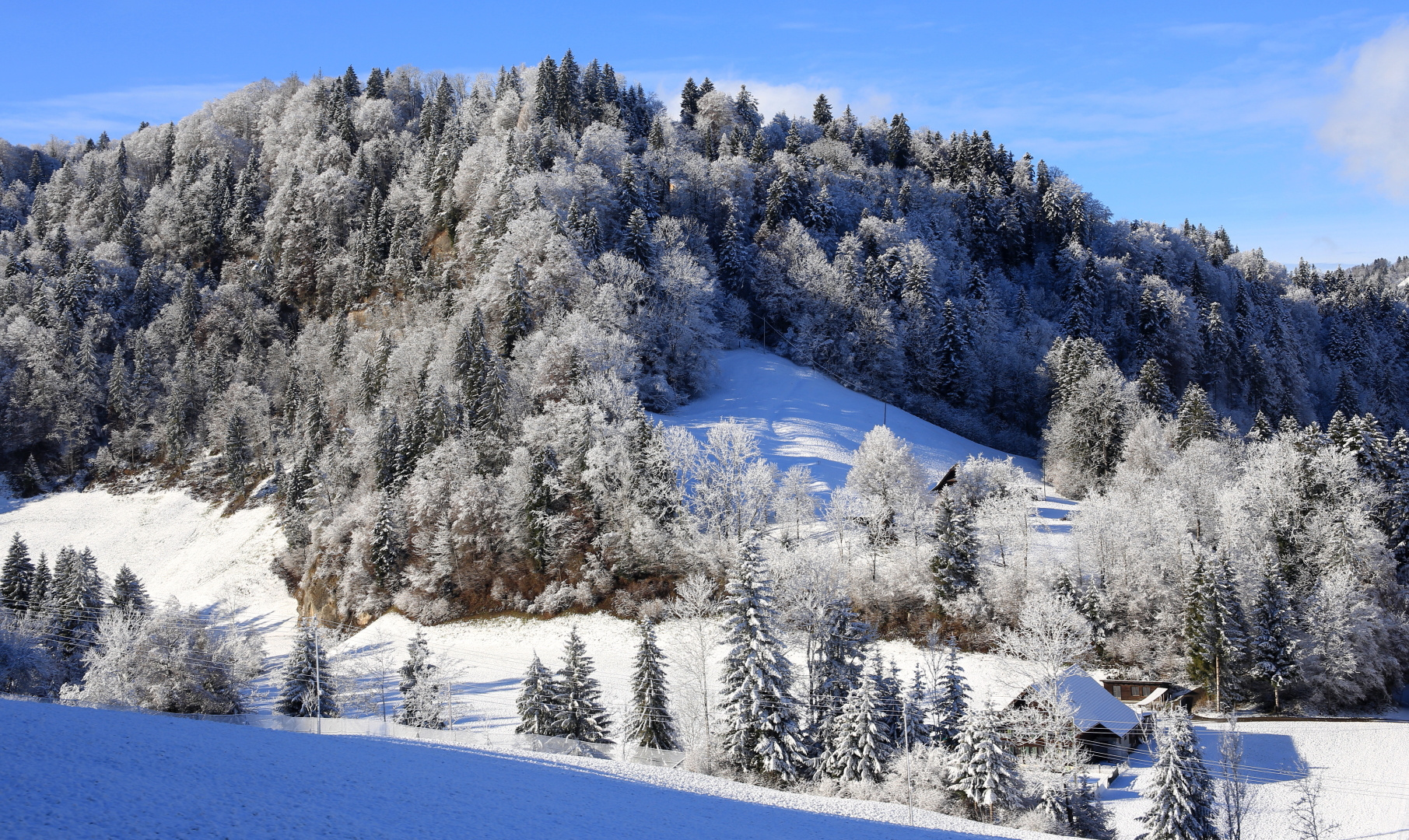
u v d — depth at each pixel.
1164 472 84.88
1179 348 130.75
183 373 121.56
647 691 46.66
